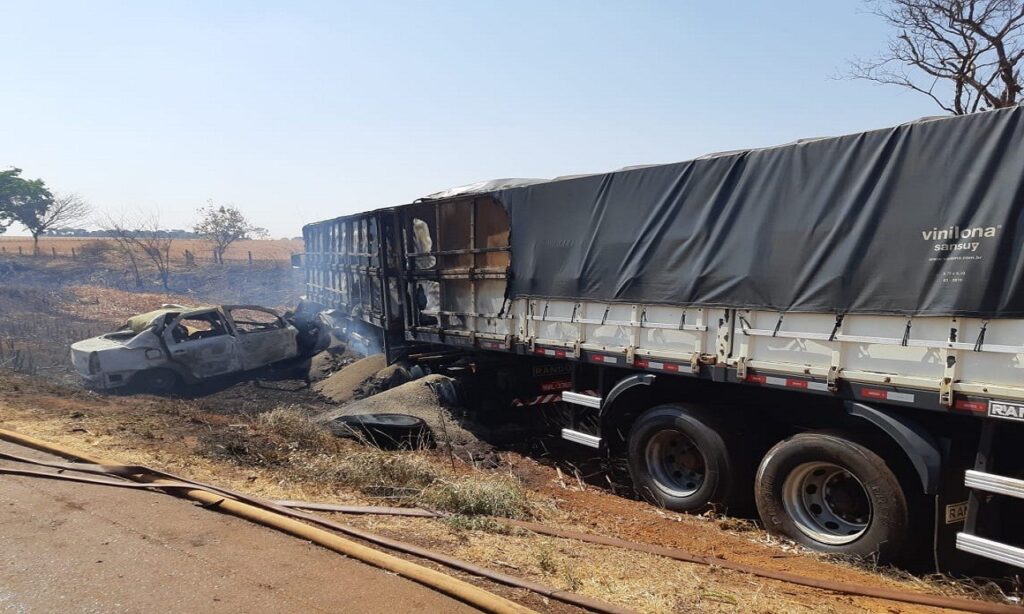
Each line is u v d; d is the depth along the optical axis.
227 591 3.65
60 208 50.41
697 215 6.08
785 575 4.58
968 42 13.84
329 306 15.41
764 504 5.66
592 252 7.07
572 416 7.65
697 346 6.05
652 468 6.73
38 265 40.16
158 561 4.02
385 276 11.17
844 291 5.00
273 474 6.18
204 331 13.29
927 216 4.59
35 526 4.52
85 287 30.77
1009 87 13.34
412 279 10.36
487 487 5.82
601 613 3.57
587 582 4.03
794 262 5.32
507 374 8.99
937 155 4.57
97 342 12.39
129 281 36.41
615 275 6.82
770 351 5.52
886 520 4.92
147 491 5.34
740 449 6.08
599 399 7.16
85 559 4.02
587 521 5.99
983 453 4.45
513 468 7.93
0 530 4.41
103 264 41.44
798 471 5.47
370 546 4.39
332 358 14.22
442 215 9.52
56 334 18.28
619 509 6.52
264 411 10.73
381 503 5.62
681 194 6.23
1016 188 4.19
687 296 6.10
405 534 4.74
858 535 5.13
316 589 3.69
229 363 13.18
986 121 4.36
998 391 4.23
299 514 4.85
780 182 5.48
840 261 5.03
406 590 3.71
